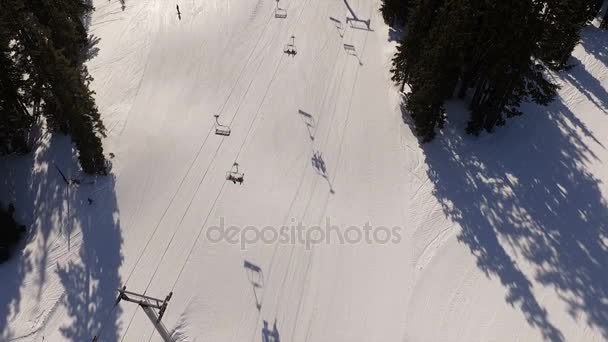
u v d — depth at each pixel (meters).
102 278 21.95
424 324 20.47
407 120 29.44
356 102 30.44
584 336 20.03
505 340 19.95
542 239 23.61
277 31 35.62
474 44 25.92
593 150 28.61
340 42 35.00
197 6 37.94
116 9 39.31
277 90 31.02
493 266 22.45
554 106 31.38
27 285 22.06
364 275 22.03
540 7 22.69
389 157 27.30
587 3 30.91
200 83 31.50
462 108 30.62
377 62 33.50
